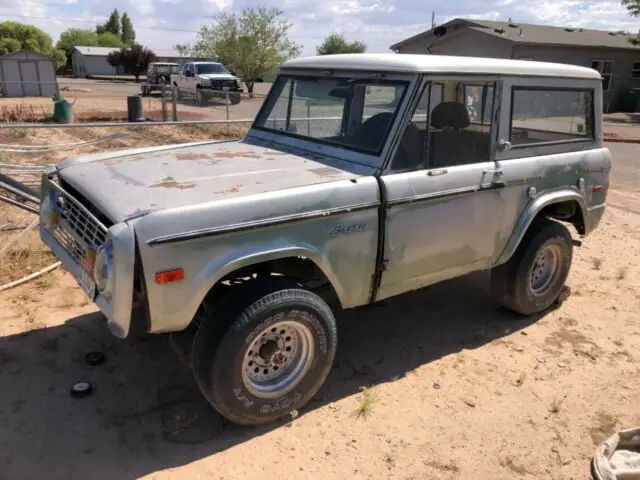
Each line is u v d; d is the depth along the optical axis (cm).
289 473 322
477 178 418
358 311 520
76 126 732
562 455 346
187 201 317
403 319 508
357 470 327
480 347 464
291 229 338
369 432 358
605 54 3059
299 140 449
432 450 345
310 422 365
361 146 396
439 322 504
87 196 345
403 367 432
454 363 439
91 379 396
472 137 420
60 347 432
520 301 490
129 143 1455
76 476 312
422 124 390
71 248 370
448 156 409
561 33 3152
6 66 3189
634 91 3172
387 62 397
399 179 378
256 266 369
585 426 372
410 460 336
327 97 432
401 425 366
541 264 504
